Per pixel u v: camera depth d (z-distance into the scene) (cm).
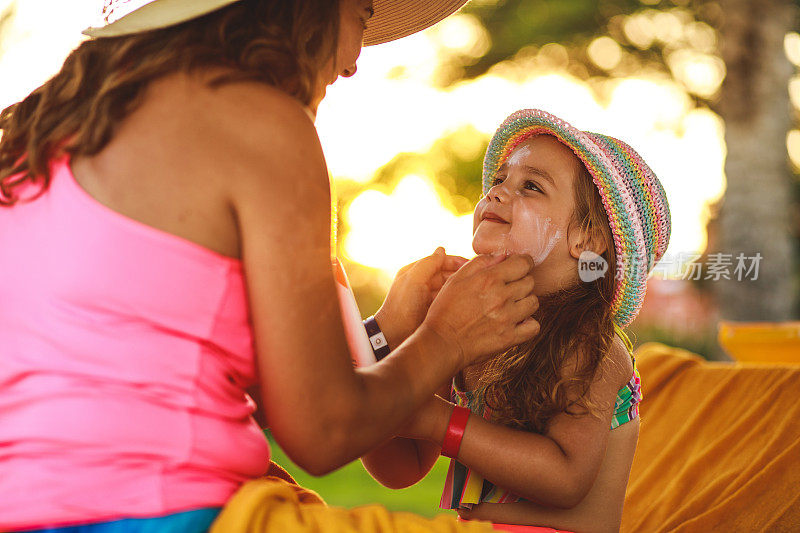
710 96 962
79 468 115
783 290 795
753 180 794
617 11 932
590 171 190
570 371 177
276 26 135
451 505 183
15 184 126
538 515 176
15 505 114
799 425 197
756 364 229
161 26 128
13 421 117
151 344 118
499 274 148
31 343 118
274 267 120
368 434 128
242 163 121
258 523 117
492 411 183
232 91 126
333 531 120
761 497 185
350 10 149
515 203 191
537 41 954
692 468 205
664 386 239
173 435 118
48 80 135
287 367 120
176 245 120
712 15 926
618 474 182
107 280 118
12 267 122
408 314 181
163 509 116
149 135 123
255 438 129
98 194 122
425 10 196
